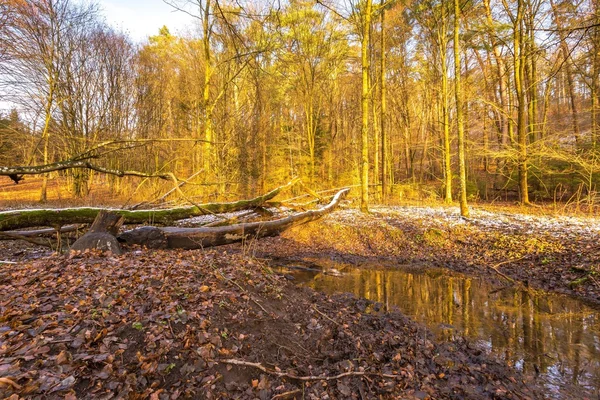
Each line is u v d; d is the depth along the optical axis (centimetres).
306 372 394
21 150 1800
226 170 1980
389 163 2583
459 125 1363
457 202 1950
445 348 500
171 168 2405
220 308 454
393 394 372
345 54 2573
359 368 410
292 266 1022
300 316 528
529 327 586
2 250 884
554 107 2834
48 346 308
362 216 1476
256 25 1527
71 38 2366
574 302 697
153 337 355
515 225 1167
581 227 1055
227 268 606
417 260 1065
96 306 392
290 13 2159
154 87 3064
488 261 978
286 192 2250
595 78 1360
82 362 299
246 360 377
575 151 1386
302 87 2508
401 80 2764
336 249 1205
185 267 569
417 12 2189
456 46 1345
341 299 693
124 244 752
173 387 313
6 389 247
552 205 1614
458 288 814
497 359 477
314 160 2566
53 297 399
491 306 690
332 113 2867
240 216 1196
